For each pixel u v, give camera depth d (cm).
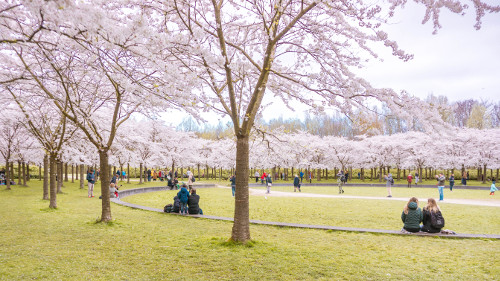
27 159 2764
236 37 974
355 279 590
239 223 828
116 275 588
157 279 574
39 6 404
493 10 497
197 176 6156
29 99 1193
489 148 4409
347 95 724
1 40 466
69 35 487
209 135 9725
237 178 833
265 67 802
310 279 585
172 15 847
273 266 653
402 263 697
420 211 1013
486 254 782
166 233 971
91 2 552
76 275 582
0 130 2419
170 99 621
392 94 642
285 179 5538
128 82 589
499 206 1834
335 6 679
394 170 7100
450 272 642
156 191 2934
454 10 521
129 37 525
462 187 3759
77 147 2627
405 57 641
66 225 1062
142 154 4041
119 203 1684
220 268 638
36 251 737
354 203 1986
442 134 618
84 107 1210
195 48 623
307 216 1512
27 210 1398
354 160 5056
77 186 3136
